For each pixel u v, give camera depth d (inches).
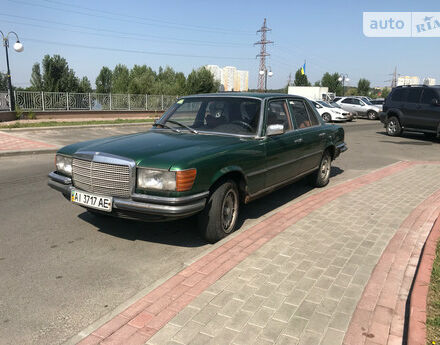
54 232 185.0
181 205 145.3
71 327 110.3
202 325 108.7
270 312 115.1
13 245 168.7
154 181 146.0
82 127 721.6
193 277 136.9
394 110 644.1
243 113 198.5
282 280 134.6
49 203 233.9
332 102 1247.5
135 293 129.7
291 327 108.0
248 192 184.4
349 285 131.7
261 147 188.9
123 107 1079.0
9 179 301.3
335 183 299.9
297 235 178.5
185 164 145.6
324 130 262.8
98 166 156.1
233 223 179.3
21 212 215.3
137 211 148.0
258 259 151.6
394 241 172.1
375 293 126.6
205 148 163.0
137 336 104.3
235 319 111.5
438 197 249.8
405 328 108.1
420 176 322.3
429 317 108.3
